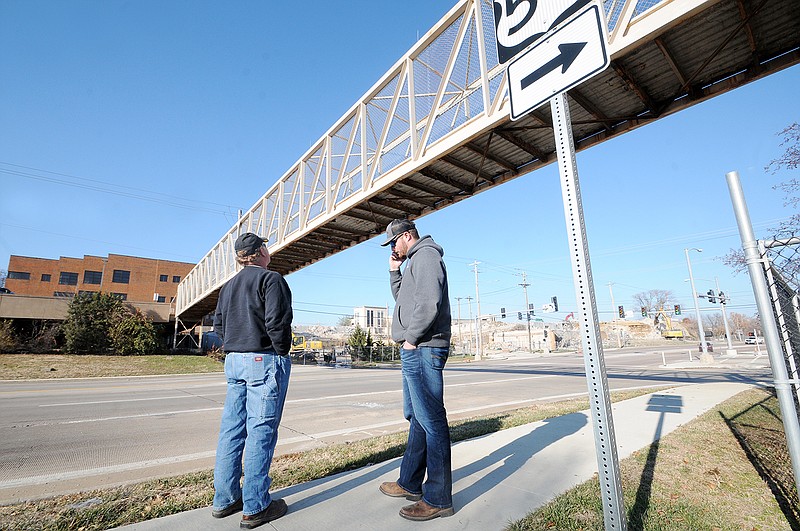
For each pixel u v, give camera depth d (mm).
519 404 9438
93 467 4695
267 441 2590
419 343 2684
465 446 4527
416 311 2543
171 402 10211
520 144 8406
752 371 19469
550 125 7684
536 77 2387
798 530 2537
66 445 5746
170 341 41531
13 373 19438
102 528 2777
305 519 2615
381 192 10477
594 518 2590
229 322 2766
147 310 36938
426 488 2666
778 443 4684
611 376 17312
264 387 2621
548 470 3590
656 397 8617
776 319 2572
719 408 7000
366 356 40250
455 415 7910
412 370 2701
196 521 2621
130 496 3406
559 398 10492
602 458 1863
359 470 3715
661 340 83875
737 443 4648
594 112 7379
